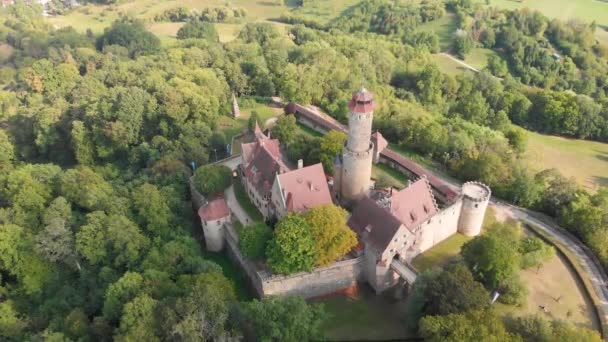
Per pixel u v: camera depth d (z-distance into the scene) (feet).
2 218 288.10
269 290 249.75
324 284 259.60
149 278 232.94
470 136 403.95
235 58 553.64
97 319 220.43
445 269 237.04
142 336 200.23
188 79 462.19
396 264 260.01
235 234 285.84
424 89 569.23
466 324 197.16
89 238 267.80
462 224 302.86
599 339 205.77
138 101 406.62
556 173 358.64
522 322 213.46
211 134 394.32
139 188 297.74
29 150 458.50
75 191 311.88
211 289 213.87
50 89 564.71
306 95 477.36
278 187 268.21
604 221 303.48
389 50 655.35
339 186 305.53
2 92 567.18
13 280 281.95
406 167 355.77
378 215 256.73
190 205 322.75
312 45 586.86
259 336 204.74
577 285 270.87
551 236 309.63
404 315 249.55
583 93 647.56
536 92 577.43
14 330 236.84
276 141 339.77
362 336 238.27
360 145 275.80
